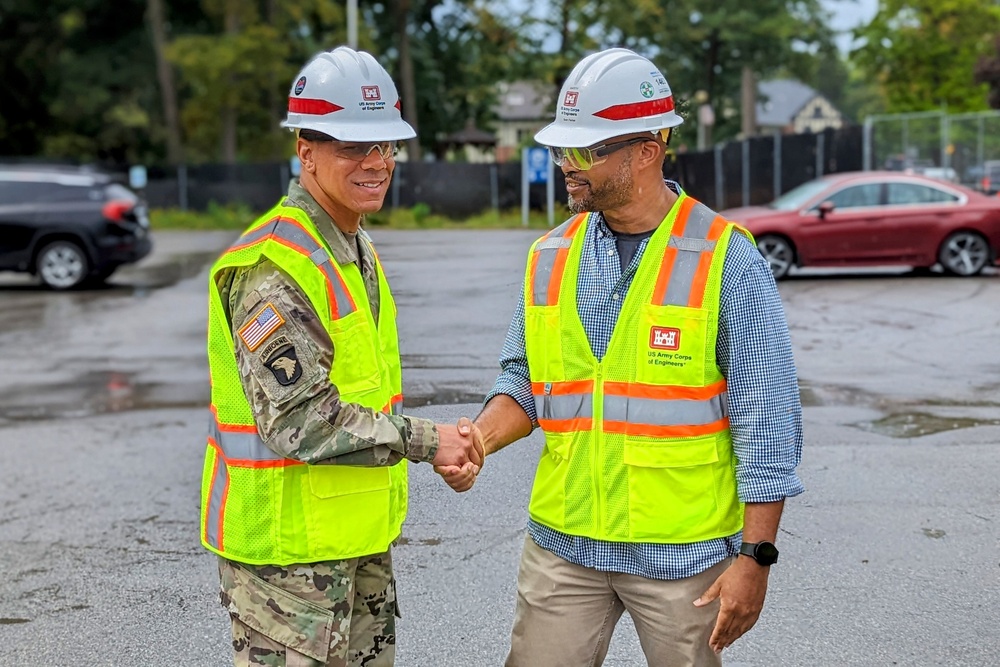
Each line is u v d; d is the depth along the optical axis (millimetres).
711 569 2482
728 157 22312
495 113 53250
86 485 5848
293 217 2422
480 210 24531
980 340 9227
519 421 2723
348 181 2432
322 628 2469
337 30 42875
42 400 8117
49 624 4102
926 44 36906
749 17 42500
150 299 14391
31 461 6352
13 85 46031
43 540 4992
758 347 2389
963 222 13680
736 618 2418
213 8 40062
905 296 11945
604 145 2410
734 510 2510
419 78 47281
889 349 8867
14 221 15391
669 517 2465
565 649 2617
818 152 23422
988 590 4152
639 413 2457
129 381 8844
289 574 2457
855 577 4266
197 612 4191
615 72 2420
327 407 2309
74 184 15617
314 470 2428
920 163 23594
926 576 4273
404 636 3879
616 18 36875
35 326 12055
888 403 7043
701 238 2447
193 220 32219
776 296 2438
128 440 6848
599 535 2508
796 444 2439
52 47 46438
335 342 2410
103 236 15469
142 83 47250
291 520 2430
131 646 3914
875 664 3627
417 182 25703
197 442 6781
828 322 10211
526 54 38438
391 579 2748
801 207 13766
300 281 2338
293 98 2465
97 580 4512
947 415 6719
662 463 2449
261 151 44344
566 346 2527
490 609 4062
